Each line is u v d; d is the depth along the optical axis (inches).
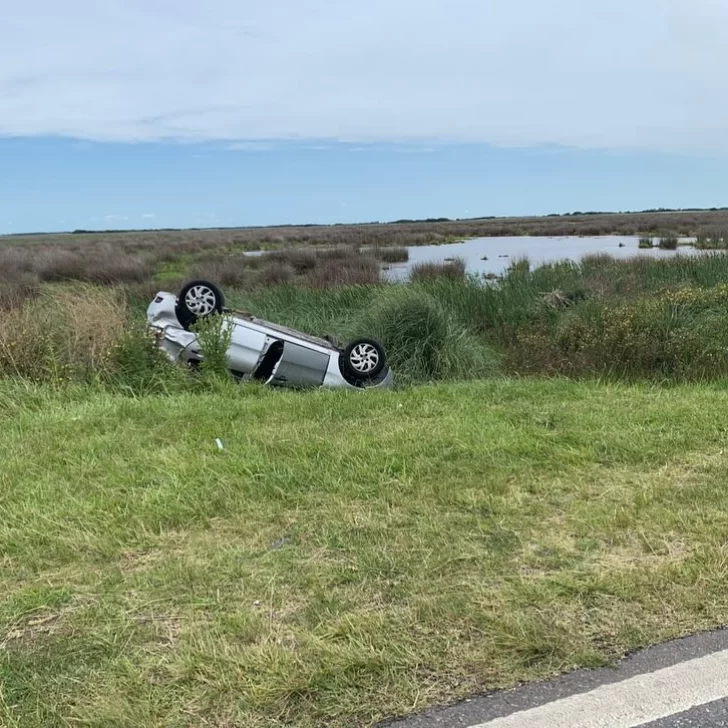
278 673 98.2
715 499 160.1
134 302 528.7
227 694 94.8
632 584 122.9
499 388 285.7
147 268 961.5
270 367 331.3
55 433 208.7
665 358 348.8
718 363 343.0
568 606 117.0
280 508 153.0
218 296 340.5
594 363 352.5
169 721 90.0
